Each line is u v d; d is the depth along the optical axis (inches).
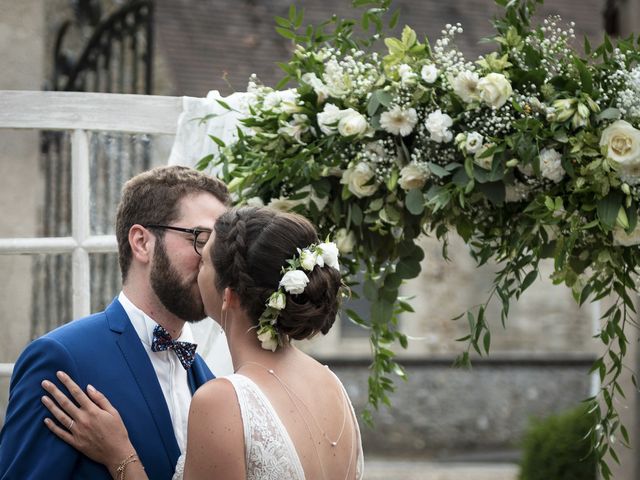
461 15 565.9
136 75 270.7
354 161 123.8
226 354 145.0
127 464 107.5
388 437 637.9
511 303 671.1
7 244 143.3
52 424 107.2
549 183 120.0
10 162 217.6
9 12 221.1
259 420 95.5
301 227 100.0
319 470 98.1
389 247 128.9
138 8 270.4
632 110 117.2
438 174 118.9
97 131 144.3
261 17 532.1
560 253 117.6
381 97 122.2
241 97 144.6
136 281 118.0
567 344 674.8
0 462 108.4
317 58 129.0
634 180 114.8
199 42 509.4
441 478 527.8
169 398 119.0
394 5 561.0
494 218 124.3
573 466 294.7
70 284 231.5
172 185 117.1
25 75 221.8
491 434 647.1
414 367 644.1
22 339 213.8
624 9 248.5
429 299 653.3
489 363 650.2
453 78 120.8
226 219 101.5
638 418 211.8
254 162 129.9
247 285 97.5
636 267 136.5
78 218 143.8
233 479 93.9
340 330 649.0
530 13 124.0
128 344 115.4
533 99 118.8
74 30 383.9
